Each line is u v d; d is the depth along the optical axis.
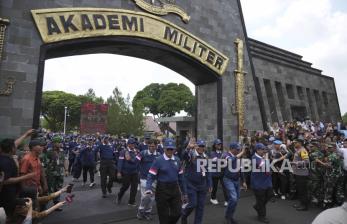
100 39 12.59
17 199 4.18
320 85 27.73
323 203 10.30
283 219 8.73
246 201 11.10
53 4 11.87
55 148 9.12
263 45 22.92
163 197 6.28
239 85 17.12
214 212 9.34
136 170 10.00
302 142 10.54
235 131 16.83
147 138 12.28
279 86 23.02
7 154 5.25
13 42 10.94
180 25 15.29
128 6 13.59
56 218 8.30
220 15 17.12
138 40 13.52
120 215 8.74
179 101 64.88
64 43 11.92
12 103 10.75
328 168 10.14
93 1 12.72
